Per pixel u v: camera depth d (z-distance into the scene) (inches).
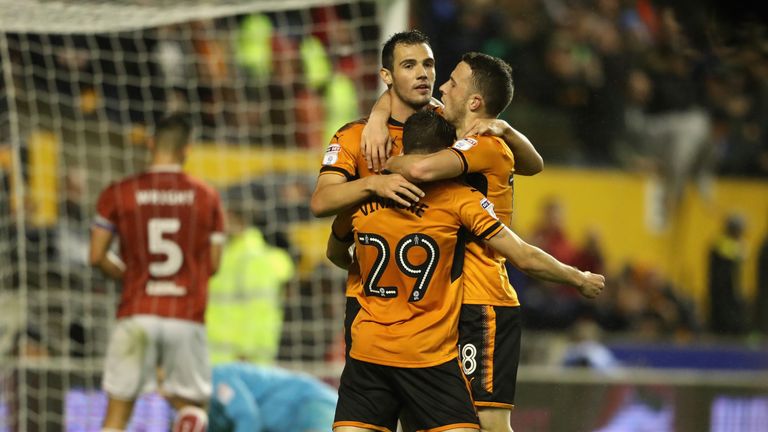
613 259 1680.6
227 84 1354.6
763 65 1856.5
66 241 1148.5
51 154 1212.5
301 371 1011.9
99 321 1117.1
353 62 1368.1
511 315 593.9
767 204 1796.3
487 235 562.9
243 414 891.4
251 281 1107.3
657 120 1803.6
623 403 1045.2
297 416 909.2
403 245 567.2
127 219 887.1
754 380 1103.6
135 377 872.3
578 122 1755.7
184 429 861.8
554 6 1800.0
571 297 1553.9
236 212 1234.6
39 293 1096.2
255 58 1370.6
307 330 1178.6
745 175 1807.3
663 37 1850.4
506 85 597.0
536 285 1537.9
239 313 1103.6
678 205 1742.1
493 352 584.4
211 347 1095.0
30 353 1058.7
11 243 1118.4
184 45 1350.9
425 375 568.4
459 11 1724.9
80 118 1246.3
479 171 572.4
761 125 1838.1
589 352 1430.9
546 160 1692.9
